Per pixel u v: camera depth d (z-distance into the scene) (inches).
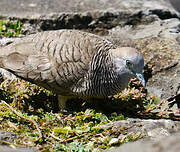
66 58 416.2
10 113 402.3
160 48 521.0
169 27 580.1
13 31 581.3
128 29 597.9
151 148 268.2
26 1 677.9
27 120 399.5
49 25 599.5
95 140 379.9
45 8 644.1
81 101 465.7
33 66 422.6
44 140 374.3
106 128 392.2
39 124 403.5
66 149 361.7
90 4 661.3
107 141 376.8
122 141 374.0
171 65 499.5
